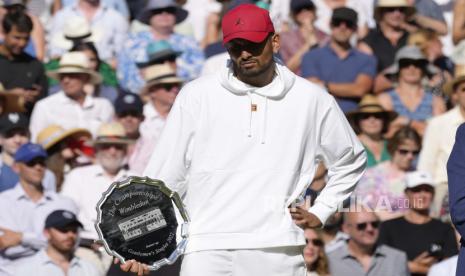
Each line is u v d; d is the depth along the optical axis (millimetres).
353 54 37719
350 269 28828
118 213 18656
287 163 18938
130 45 38688
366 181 31922
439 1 40156
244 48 18641
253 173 18828
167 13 39188
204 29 41000
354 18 37562
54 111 36125
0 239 29891
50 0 42281
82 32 39594
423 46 37906
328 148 19641
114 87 38375
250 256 18734
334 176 19906
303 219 19094
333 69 37625
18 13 37219
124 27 40906
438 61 37812
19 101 35562
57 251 28766
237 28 18594
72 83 36344
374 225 28828
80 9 40844
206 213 18891
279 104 19047
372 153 33656
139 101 35031
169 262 18625
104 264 29406
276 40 19125
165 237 18703
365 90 37312
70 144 33188
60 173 32812
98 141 32438
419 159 33438
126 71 38438
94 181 31922
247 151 18891
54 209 30125
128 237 18656
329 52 37781
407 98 36531
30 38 40125
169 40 38594
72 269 28844
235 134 18891
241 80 19047
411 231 29984
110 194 18656
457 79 34625
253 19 18641
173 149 19109
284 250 18875
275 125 18984
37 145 30797
